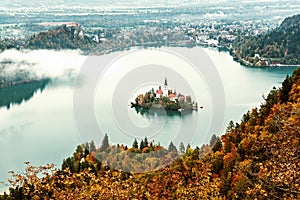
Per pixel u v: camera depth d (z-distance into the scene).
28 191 22.64
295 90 49.38
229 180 32.78
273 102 51.00
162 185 26.70
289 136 23.33
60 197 22.00
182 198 27.02
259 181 21.17
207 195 27.64
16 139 125.06
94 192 21.56
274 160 21.88
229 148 41.03
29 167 22.91
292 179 19.12
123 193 21.36
